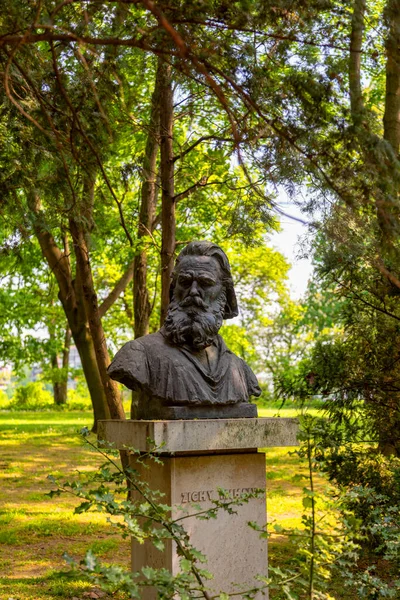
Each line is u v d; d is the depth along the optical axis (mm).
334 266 6672
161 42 4172
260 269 26406
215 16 4297
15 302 21375
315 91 4270
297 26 4387
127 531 3592
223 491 4023
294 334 31781
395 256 5008
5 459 13375
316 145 4402
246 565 5020
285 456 14805
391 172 4324
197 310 5289
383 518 5035
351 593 5738
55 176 6141
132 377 5047
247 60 4453
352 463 6832
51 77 5281
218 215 11352
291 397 8117
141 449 4730
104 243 14375
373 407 7371
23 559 6879
